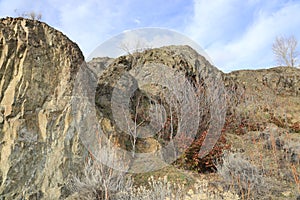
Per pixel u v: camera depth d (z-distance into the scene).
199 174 4.98
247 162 4.46
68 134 4.25
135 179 4.58
